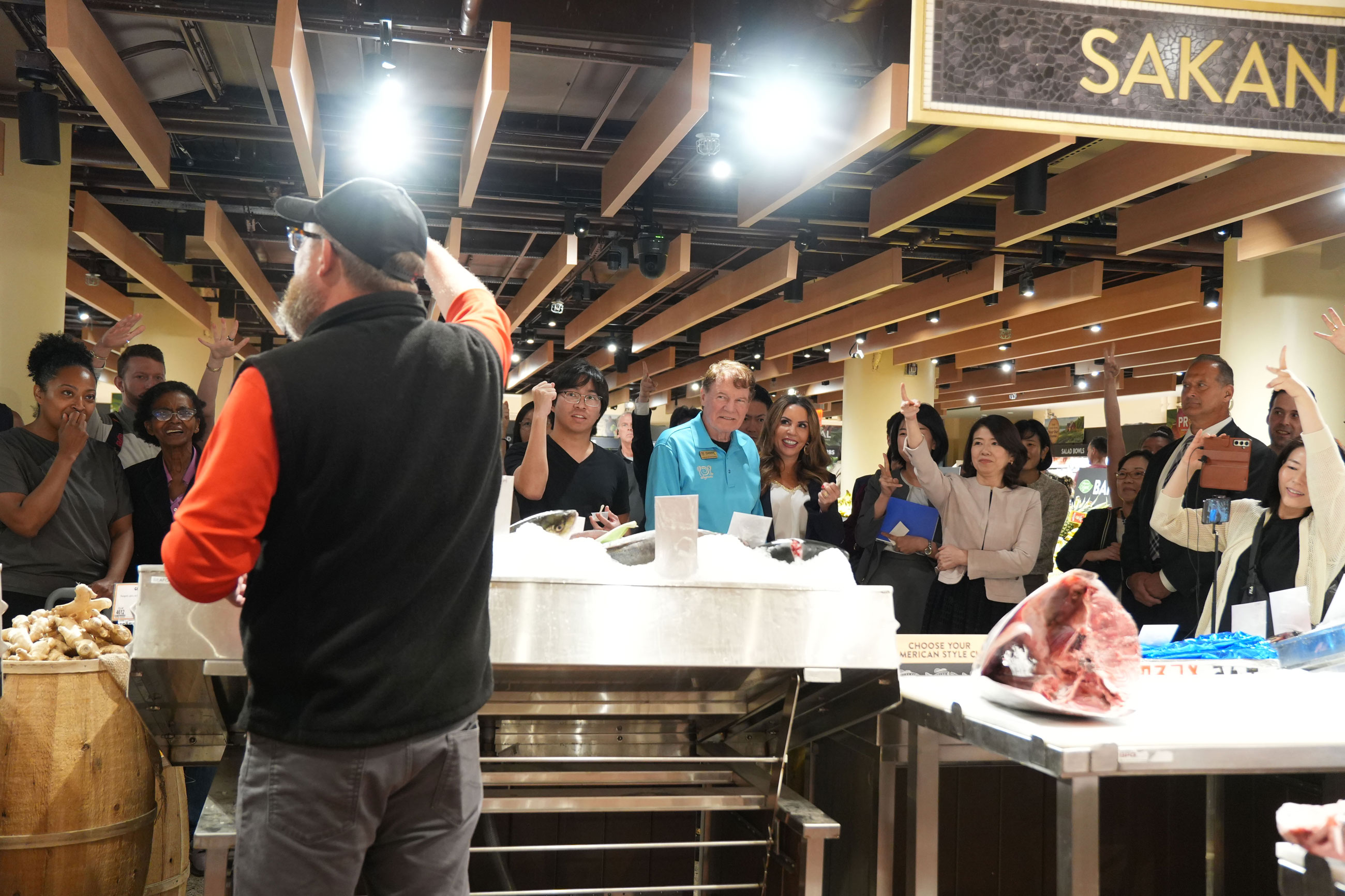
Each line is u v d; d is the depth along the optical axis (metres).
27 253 5.24
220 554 1.16
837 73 4.29
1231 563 2.78
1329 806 1.30
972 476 3.37
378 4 4.07
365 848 1.24
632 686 2.05
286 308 1.35
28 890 1.88
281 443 1.17
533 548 1.72
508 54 4.04
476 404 1.32
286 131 5.59
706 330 13.30
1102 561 3.98
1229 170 5.89
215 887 1.58
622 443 3.53
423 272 1.39
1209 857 2.38
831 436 16.70
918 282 9.26
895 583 3.36
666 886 2.20
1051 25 2.25
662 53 4.54
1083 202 5.62
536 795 1.93
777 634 1.76
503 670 1.87
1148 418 17.14
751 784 2.04
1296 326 6.09
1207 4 2.30
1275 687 1.91
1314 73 2.33
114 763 1.96
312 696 1.21
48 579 2.83
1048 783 2.35
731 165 5.73
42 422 2.92
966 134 5.33
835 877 2.24
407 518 1.22
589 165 6.09
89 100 4.23
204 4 4.05
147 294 10.65
